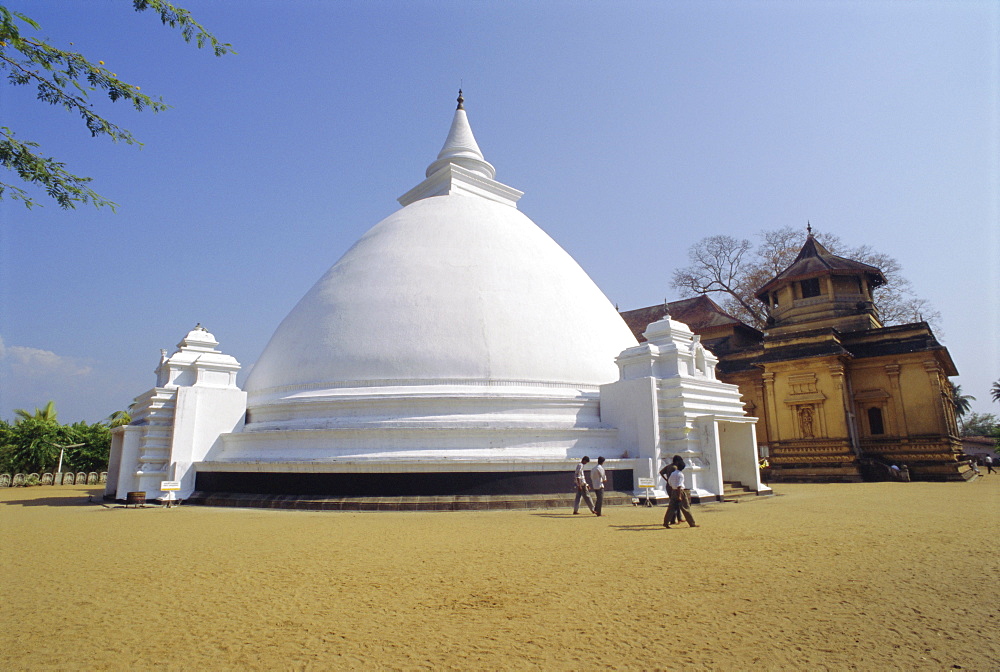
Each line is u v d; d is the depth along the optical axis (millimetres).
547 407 17703
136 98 8961
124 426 19078
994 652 4801
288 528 11648
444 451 15906
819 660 4668
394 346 17703
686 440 17234
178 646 5070
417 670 4543
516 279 19500
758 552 8938
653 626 5523
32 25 7656
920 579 7191
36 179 8617
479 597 6523
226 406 18641
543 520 12773
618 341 21094
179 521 12961
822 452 28422
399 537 10430
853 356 29375
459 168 24688
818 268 34406
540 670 4520
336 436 16250
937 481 26734
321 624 5652
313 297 20406
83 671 4508
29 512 15555
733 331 37969
